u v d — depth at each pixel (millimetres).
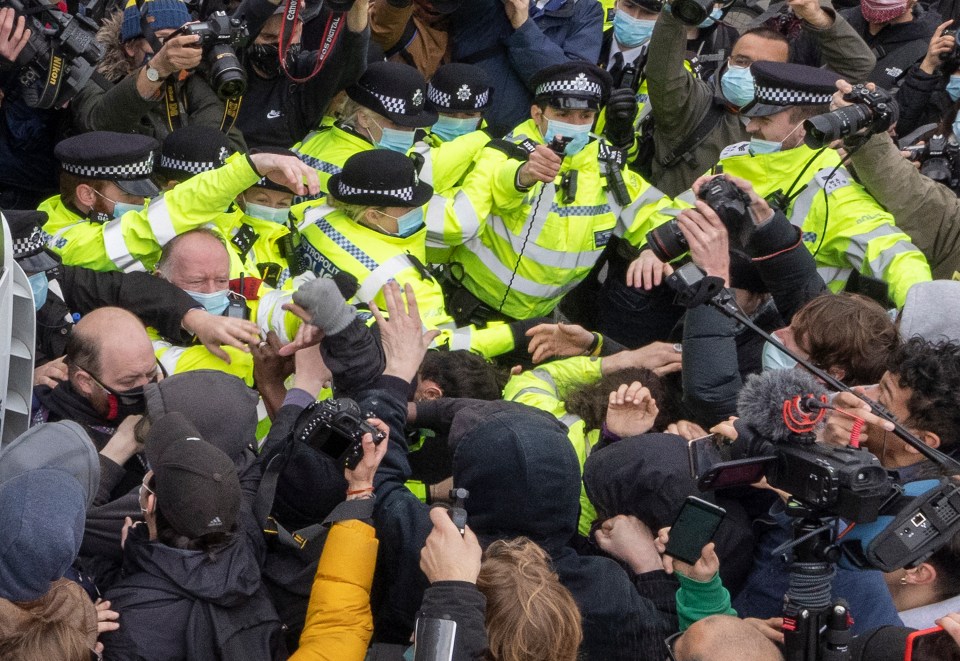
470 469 2865
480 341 4422
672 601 3059
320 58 4691
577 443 3756
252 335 3645
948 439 3012
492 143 4875
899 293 4480
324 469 2949
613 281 5195
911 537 2459
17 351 3166
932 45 5719
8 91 4801
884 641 2477
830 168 4738
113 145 4039
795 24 6312
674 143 5156
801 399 2520
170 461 2582
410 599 2811
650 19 5406
